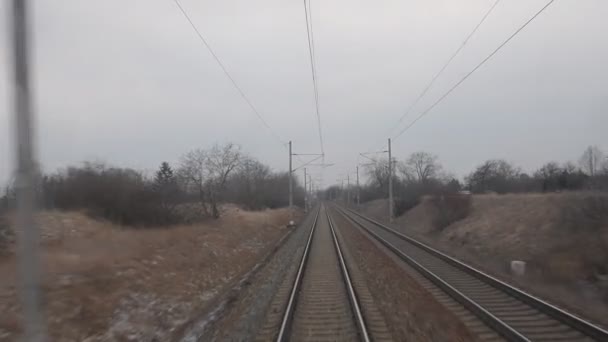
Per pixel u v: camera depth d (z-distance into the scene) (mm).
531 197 25359
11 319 6961
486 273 14188
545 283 12719
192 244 17547
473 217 28219
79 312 7953
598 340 7332
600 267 12094
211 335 7711
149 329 8219
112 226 20094
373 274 13742
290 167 41156
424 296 10898
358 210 82562
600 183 23312
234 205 50781
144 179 27406
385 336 7344
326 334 7582
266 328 7914
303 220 47438
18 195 2967
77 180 22781
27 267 3008
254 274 14367
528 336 7688
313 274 13750
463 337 7617
